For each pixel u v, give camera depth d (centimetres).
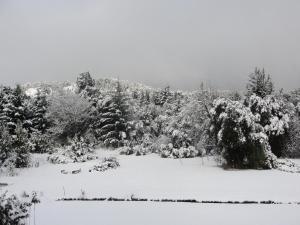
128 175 2138
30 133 3556
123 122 3847
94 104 4341
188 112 3203
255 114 3016
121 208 1159
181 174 2133
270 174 2095
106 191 1599
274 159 2423
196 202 1278
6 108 3656
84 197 1455
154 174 2156
